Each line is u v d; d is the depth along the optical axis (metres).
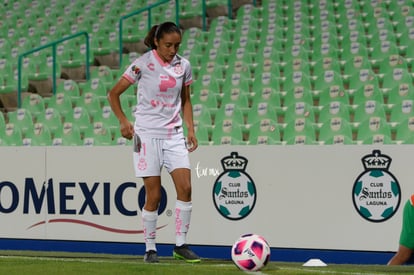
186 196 20.92
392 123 34.91
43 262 20.95
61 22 62.31
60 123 42.31
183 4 58.00
